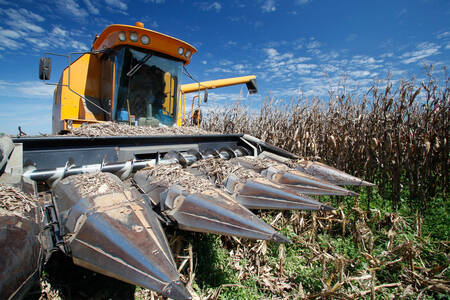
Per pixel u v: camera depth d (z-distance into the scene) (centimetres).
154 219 187
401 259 283
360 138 527
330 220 357
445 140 475
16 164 237
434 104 458
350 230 361
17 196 180
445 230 361
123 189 211
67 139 289
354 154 548
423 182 488
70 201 199
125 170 301
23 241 147
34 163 272
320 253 299
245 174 300
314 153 540
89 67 499
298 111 654
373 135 503
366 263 290
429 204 455
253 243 315
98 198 189
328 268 283
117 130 379
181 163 353
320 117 632
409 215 430
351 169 571
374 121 489
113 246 152
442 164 485
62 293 221
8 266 131
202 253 295
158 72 484
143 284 139
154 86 486
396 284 258
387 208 440
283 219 381
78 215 178
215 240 319
